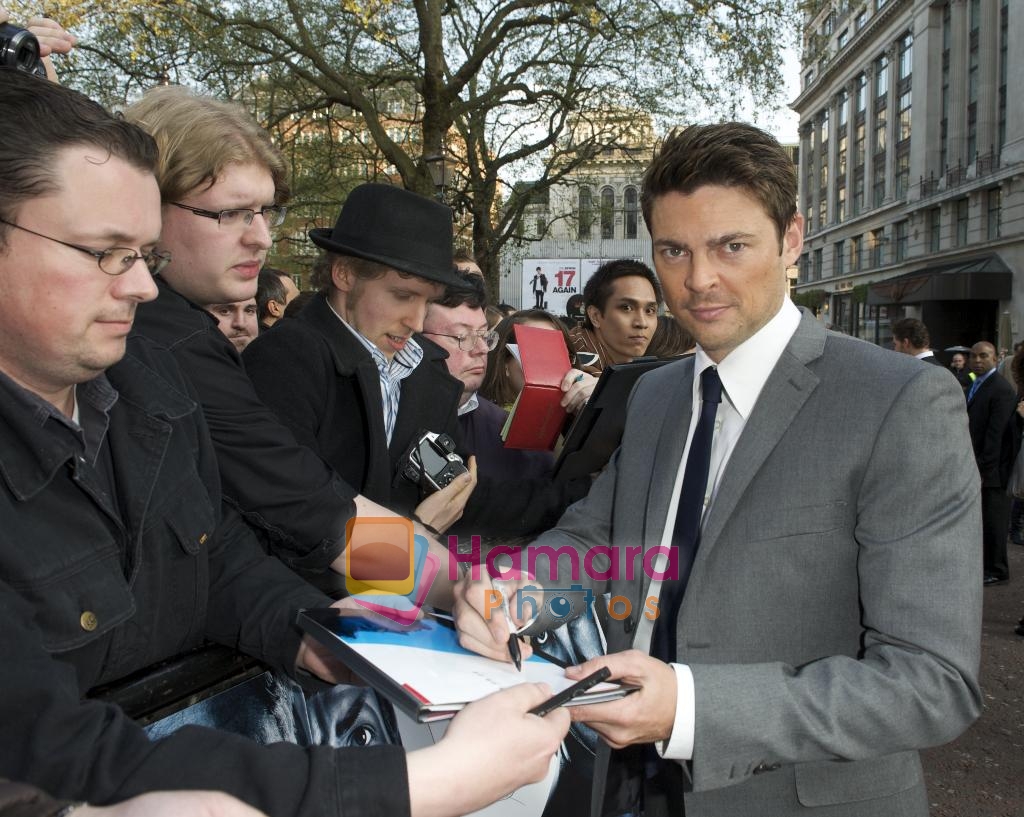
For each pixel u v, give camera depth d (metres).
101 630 1.04
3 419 1.01
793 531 1.28
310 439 1.81
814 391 1.32
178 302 1.58
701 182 1.26
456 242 15.62
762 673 1.19
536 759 0.99
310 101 14.40
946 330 33.28
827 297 52.72
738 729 1.14
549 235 17.70
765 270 1.29
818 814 1.29
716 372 1.43
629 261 3.13
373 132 13.46
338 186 15.77
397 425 2.06
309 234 2.00
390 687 1.01
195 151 1.54
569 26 14.14
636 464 1.58
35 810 0.71
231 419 1.54
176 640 1.27
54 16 9.38
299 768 0.88
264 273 4.23
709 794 1.32
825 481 1.26
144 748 0.87
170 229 1.59
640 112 15.14
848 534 1.27
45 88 1.00
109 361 1.05
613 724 1.13
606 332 3.12
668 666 1.19
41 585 0.98
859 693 1.14
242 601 1.37
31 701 0.84
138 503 1.17
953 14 33.59
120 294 1.03
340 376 1.88
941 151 35.97
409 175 13.45
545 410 2.22
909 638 1.17
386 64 14.31
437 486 1.98
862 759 1.20
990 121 31.17
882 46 42.66
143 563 1.18
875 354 1.33
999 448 6.63
